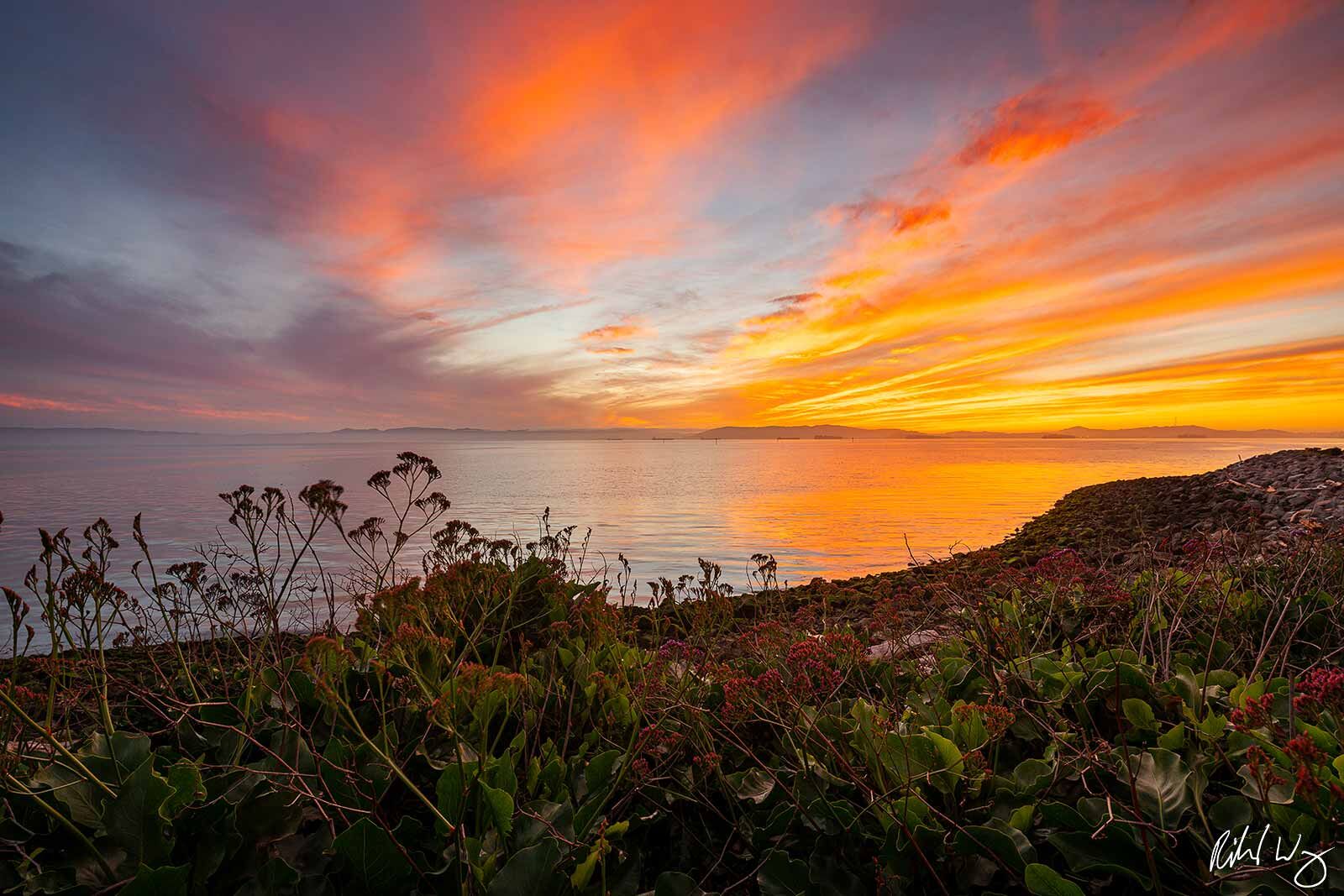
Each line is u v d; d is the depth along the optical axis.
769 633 2.90
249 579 3.28
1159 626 2.96
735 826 1.92
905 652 3.33
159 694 2.79
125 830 1.56
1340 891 1.35
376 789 1.87
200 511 20.88
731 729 2.16
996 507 21.56
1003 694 2.39
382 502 23.23
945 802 1.85
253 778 1.83
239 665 3.06
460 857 1.58
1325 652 2.82
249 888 1.55
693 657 2.72
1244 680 2.31
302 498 2.69
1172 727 2.15
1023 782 1.88
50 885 1.49
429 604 2.48
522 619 3.21
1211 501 13.44
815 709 2.26
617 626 2.89
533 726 2.31
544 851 1.54
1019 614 3.44
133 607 3.02
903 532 15.83
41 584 9.07
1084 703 2.29
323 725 2.28
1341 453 15.94
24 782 1.74
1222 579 3.63
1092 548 8.55
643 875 1.90
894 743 1.91
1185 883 1.54
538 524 17.06
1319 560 3.47
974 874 1.65
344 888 1.58
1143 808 1.70
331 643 1.82
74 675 2.29
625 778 2.03
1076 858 1.60
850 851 1.80
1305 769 1.37
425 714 2.21
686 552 12.72
